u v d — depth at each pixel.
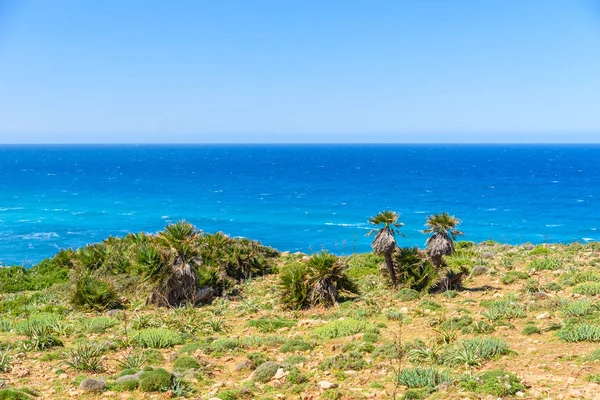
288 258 30.38
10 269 26.75
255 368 11.71
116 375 11.34
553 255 25.84
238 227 65.25
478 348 11.20
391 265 20.17
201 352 13.11
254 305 19.56
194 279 20.59
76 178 144.88
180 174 163.50
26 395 9.73
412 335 13.75
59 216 73.50
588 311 14.04
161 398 9.71
